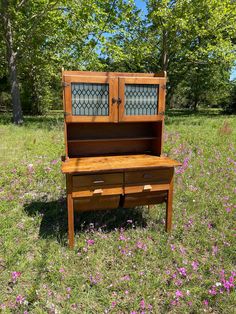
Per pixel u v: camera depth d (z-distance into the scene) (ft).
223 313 6.70
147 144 11.04
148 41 49.19
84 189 8.82
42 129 31.30
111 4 37.55
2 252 8.70
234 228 10.28
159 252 8.91
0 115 55.16
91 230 9.94
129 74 9.78
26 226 10.17
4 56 45.85
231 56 43.47
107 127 10.43
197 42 50.47
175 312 6.75
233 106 66.44
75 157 10.07
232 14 41.04
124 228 10.22
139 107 9.38
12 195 12.84
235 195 12.94
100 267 8.23
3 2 36.32
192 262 8.43
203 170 15.99
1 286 7.45
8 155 18.92
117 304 6.91
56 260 8.38
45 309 6.76
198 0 38.63
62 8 35.32
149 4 42.01
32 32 38.37
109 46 39.14
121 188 9.15
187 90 90.17
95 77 8.69
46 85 72.43
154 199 9.87
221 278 7.61
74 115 8.84
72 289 7.36
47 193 13.41
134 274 7.85
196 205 11.87
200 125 34.04
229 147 21.24
